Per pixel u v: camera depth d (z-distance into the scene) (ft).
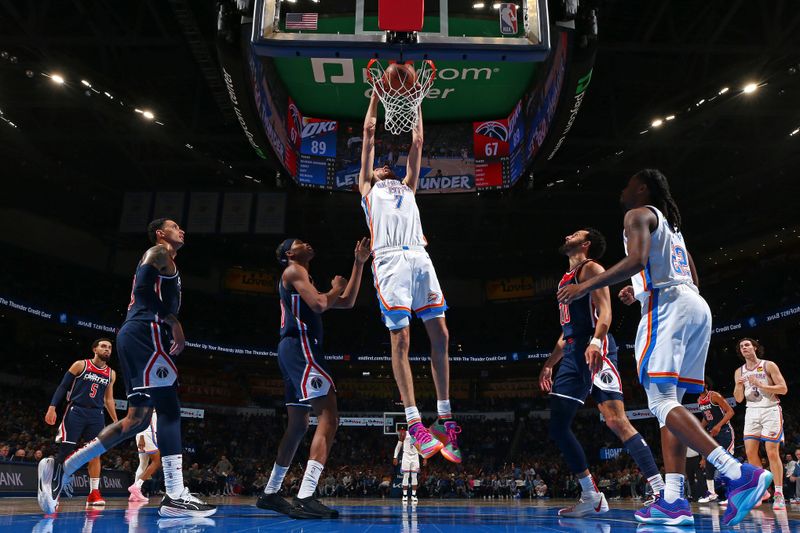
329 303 13.25
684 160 82.99
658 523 11.41
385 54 16.29
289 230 105.09
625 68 62.28
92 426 21.83
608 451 93.86
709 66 62.54
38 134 74.59
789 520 13.43
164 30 54.24
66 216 95.86
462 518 13.98
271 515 14.17
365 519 12.97
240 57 32.78
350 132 46.19
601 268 15.67
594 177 87.61
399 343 12.43
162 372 13.97
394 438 108.78
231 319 116.57
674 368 10.50
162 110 69.31
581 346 15.70
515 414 111.55
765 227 100.48
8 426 74.90
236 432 104.83
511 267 118.11
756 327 91.09
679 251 11.22
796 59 57.47
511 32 16.46
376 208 13.32
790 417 81.35
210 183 92.07
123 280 103.14
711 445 9.81
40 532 9.59
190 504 13.84
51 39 54.90
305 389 13.52
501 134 46.44
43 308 88.63
